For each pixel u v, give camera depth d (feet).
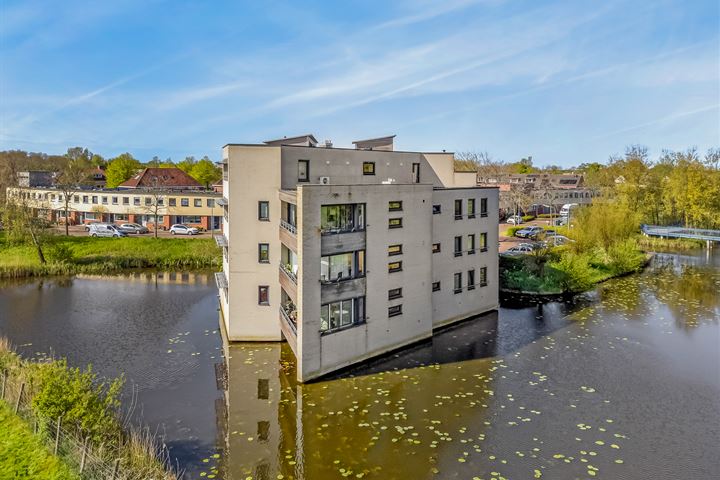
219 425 72.69
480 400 80.89
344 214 91.86
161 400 81.10
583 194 370.53
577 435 69.36
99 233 236.63
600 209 211.20
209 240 220.43
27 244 194.59
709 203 278.05
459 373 92.27
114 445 61.87
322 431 71.00
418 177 129.80
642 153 322.14
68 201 256.52
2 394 71.10
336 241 89.86
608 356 100.83
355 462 62.95
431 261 109.40
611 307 140.05
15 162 406.41
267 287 108.27
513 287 159.33
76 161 414.82
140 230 249.55
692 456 63.82
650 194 301.84
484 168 393.09
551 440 68.08
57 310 135.13
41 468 54.24
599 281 174.91
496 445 66.85
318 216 86.33
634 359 98.99
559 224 289.33
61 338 112.06
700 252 241.96
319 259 87.35
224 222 129.29
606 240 201.36
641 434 69.56
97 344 108.27
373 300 97.55
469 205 127.13
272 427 72.23
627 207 254.47
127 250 207.72
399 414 76.13
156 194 253.65
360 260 95.09
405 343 105.40
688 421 73.26
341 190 89.45
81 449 55.47
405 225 102.73
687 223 290.35
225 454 64.80
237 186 105.19
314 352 88.07
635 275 188.03
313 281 86.79
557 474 59.88
